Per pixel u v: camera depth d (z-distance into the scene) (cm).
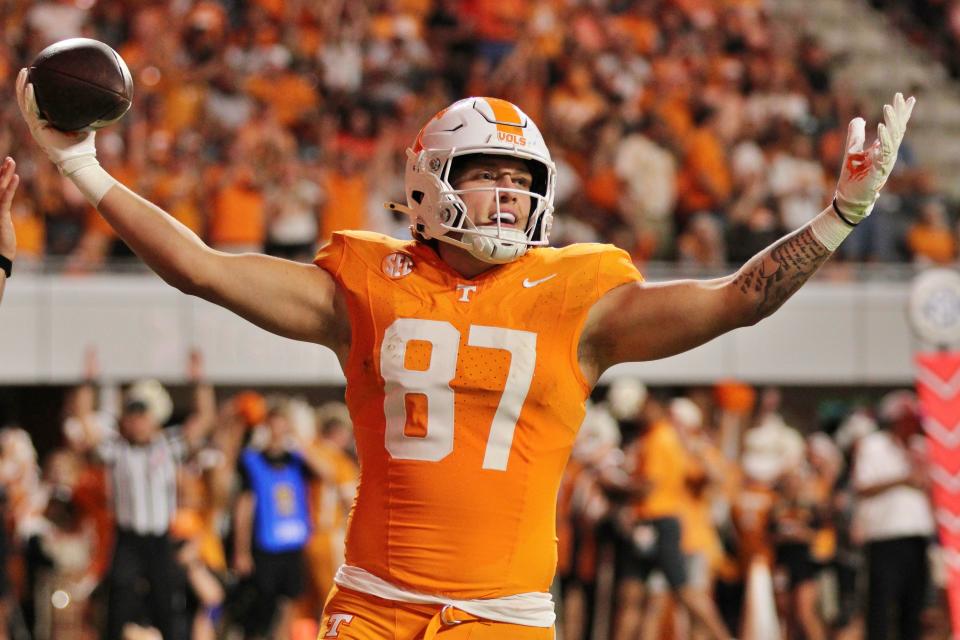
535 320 725
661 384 2781
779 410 2909
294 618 2086
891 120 671
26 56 2958
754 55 3619
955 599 1659
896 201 3036
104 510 2069
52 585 2097
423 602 716
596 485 2156
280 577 2055
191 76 2975
